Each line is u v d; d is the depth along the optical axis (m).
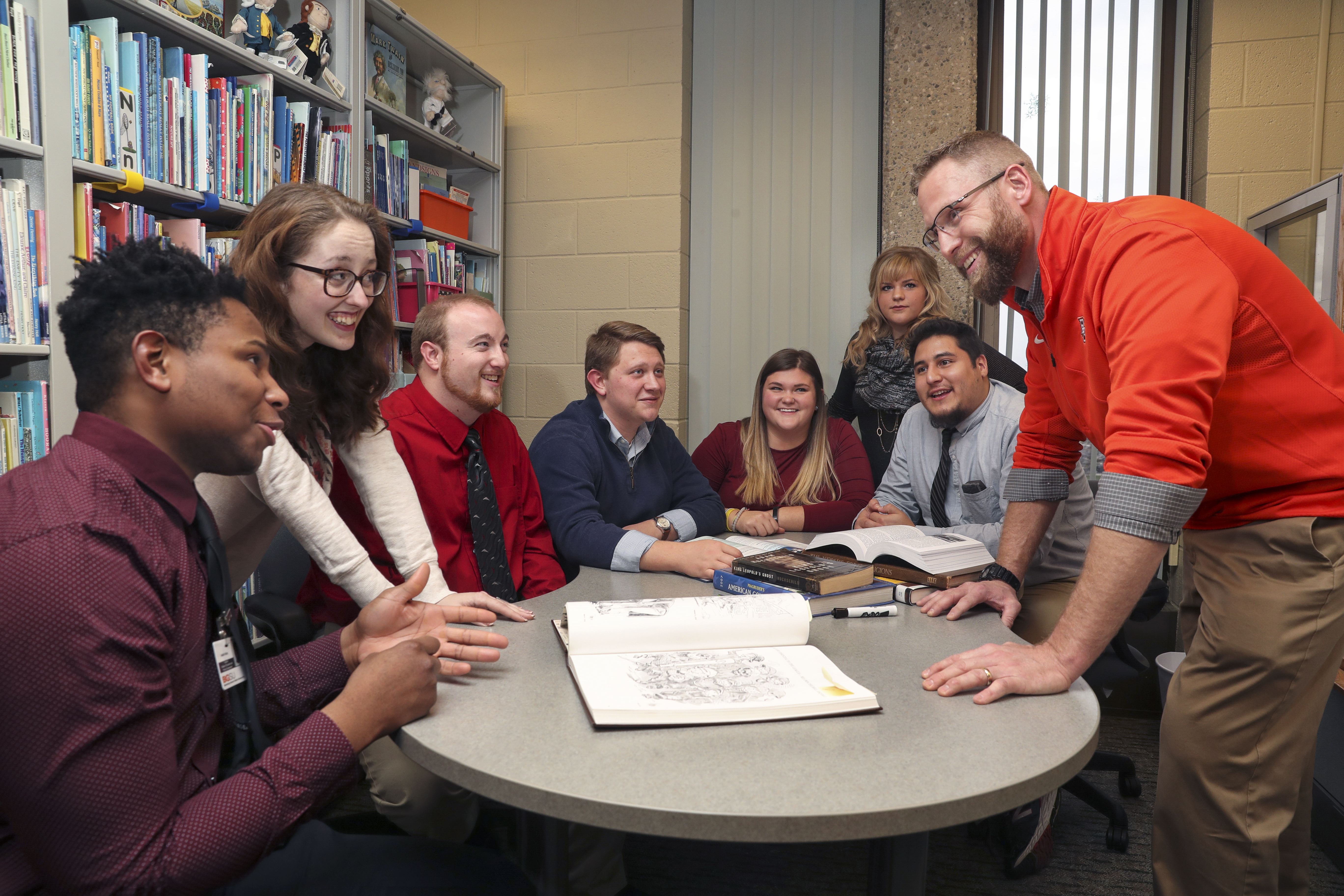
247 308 0.86
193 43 2.16
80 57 1.81
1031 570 1.97
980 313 3.33
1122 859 1.84
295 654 1.06
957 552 1.45
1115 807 1.88
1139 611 1.84
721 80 3.61
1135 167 3.22
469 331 1.71
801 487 2.58
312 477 1.25
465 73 3.44
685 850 1.91
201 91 2.13
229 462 0.85
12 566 0.67
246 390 0.82
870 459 3.01
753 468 2.66
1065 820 2.02
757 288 3.63
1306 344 1.14
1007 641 1.15
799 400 2.55
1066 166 3.28
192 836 0.71
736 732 0.83
